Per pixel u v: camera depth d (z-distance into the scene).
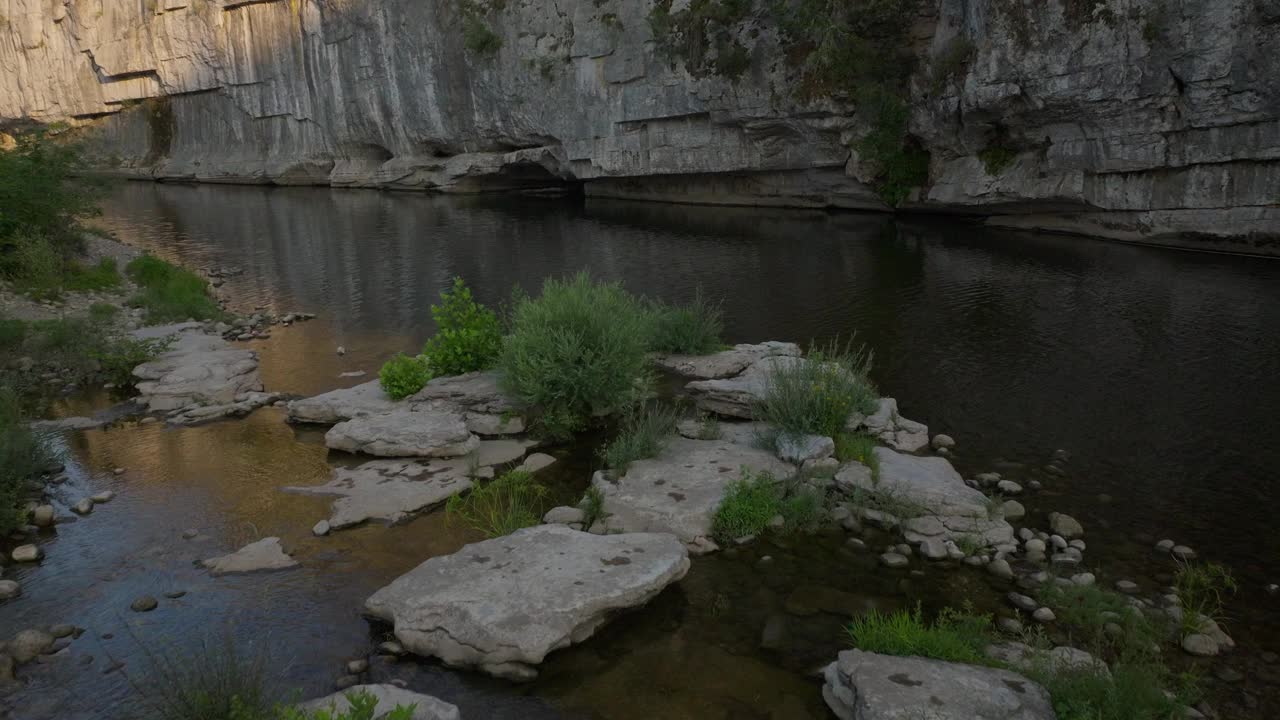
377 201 42.00
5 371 12.35
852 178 30.64
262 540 7.30
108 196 24.48
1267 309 14.84
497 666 5.52
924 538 7.15
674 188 36.94
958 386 11.42
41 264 17.45
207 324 15.64
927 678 5.06
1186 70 19.34
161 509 8.06
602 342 9.84
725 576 6.73
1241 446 9.19
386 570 6.85
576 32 36.16
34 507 8.00
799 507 7.56
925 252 22.17
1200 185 20.11
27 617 6.27
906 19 27.64
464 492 8.30
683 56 32.09
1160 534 7.32
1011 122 23.92
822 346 13.61
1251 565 6.79
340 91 49.12
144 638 5.96
